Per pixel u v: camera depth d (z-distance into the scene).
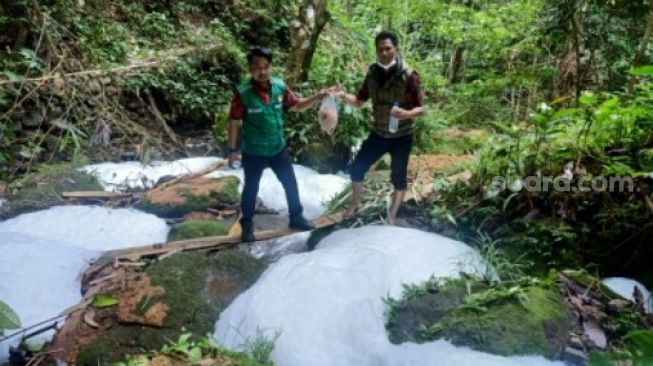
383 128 4.19
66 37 6.95
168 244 4.38
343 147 6.72
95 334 3.48
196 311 3.62
